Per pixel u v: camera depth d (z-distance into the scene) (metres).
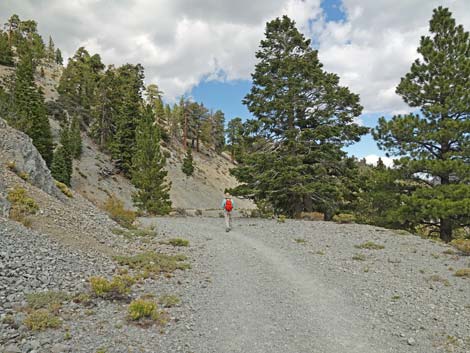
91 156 61.97
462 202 18.56
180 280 9.63
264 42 28.28
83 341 5.55
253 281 10.03
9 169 15.26
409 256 13.04
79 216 14.68
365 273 10.91
